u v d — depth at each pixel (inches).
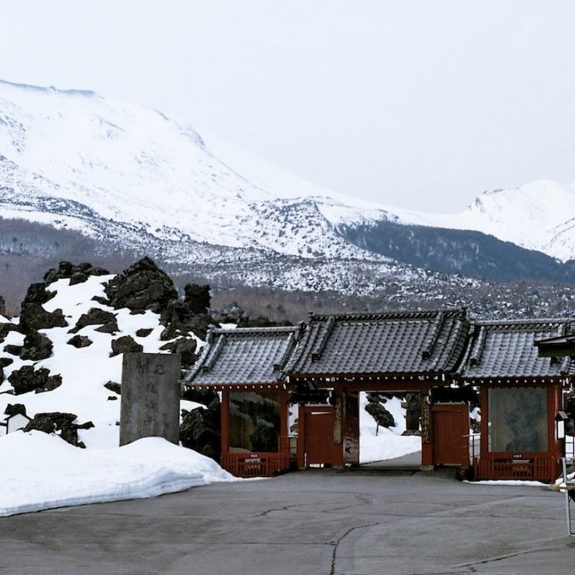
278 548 1179.9
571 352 1403.8
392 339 2202.3
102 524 1366.9
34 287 3646.7
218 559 1111.6
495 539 1206.9
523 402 2074.3
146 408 2249.0
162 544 1214.3
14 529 1312.7
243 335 2332.7
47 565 1067.9
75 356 3171.8
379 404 3535.9
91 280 3700.8
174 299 3563.0
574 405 2250.2
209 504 1587.1
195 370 2261.3
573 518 1373.0
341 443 2212.1
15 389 3041.3
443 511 1491.1
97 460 1915.6
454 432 2166.6
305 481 2009.1
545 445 2054.6
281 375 2201.0
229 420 2253.9
